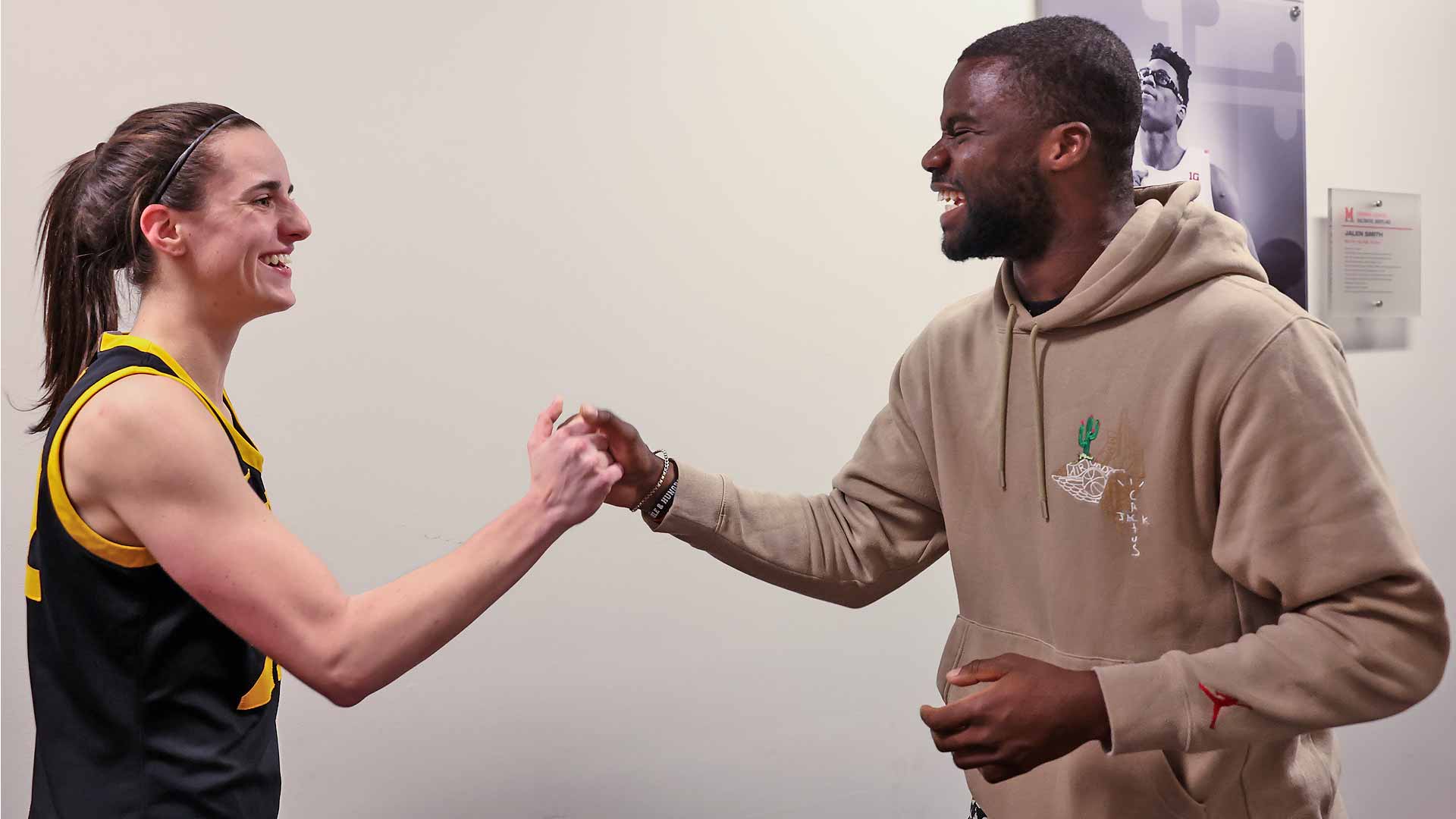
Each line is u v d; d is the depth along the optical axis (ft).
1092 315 3.81
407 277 6.54
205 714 3.61
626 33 6.97
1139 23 8.00
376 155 6.45
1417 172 9.25
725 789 7.36
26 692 5.89
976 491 4.34
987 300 4.43
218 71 6.15
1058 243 3.93
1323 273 8.86
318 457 6.39
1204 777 3.73
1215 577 3.69
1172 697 3.30
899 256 7.78
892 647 7.85
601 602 7.02
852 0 7.54
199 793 3.55
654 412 7.13
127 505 3.36
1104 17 7.93
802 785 7.57
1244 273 3.74
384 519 6.53
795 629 7.55
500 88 6.70
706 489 4.60
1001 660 3.49
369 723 6.49
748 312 7.35
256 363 6.24
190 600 3.57
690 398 7.22
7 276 5.83
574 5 6.85
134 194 3.68
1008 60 3.86
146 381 3.44
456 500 6.69
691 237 7.18
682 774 7.24
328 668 3.43
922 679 7.94
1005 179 3.86
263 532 3.46
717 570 7.32
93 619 3.48
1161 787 3.78
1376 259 8.95
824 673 7.64
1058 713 3.33
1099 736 3.37
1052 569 4.00
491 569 3.70
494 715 6.77
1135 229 3.73
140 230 3.71
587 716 7.00
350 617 3.47
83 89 5.93
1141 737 3.28
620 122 6.98
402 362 6.55
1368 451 3.38
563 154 6.85
